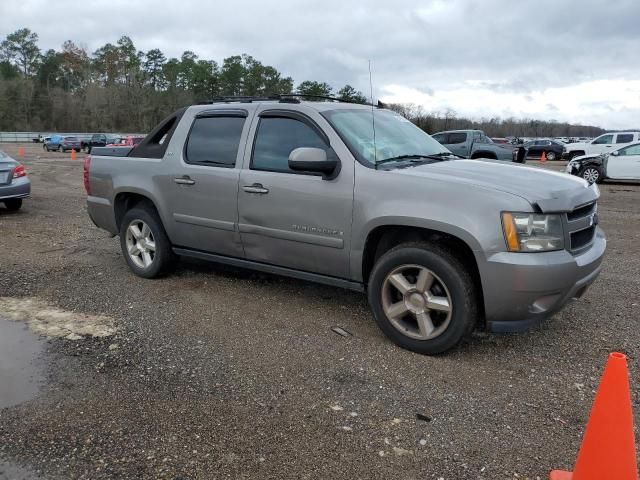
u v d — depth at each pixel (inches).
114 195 225.6
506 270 134.6
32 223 353.1
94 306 189.9
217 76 3371.1
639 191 626.2
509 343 160.7
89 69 4047.7
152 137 219.6
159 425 116.9
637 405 126.5
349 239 159.8
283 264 180.1
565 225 139.5
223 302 194.4
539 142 1492.4
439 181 146.1
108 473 101.1
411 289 150.0
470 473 102.3
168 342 159.5
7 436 112.7
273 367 144.0
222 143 192.5
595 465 91.0
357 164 159.2
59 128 3718.0
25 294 202.7
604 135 1045.8
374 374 140.5
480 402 127.4
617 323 177.2
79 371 141.3
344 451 108.6
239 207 183.3
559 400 128.7
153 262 217.5
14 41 4072.3
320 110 173.2
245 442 111.1
